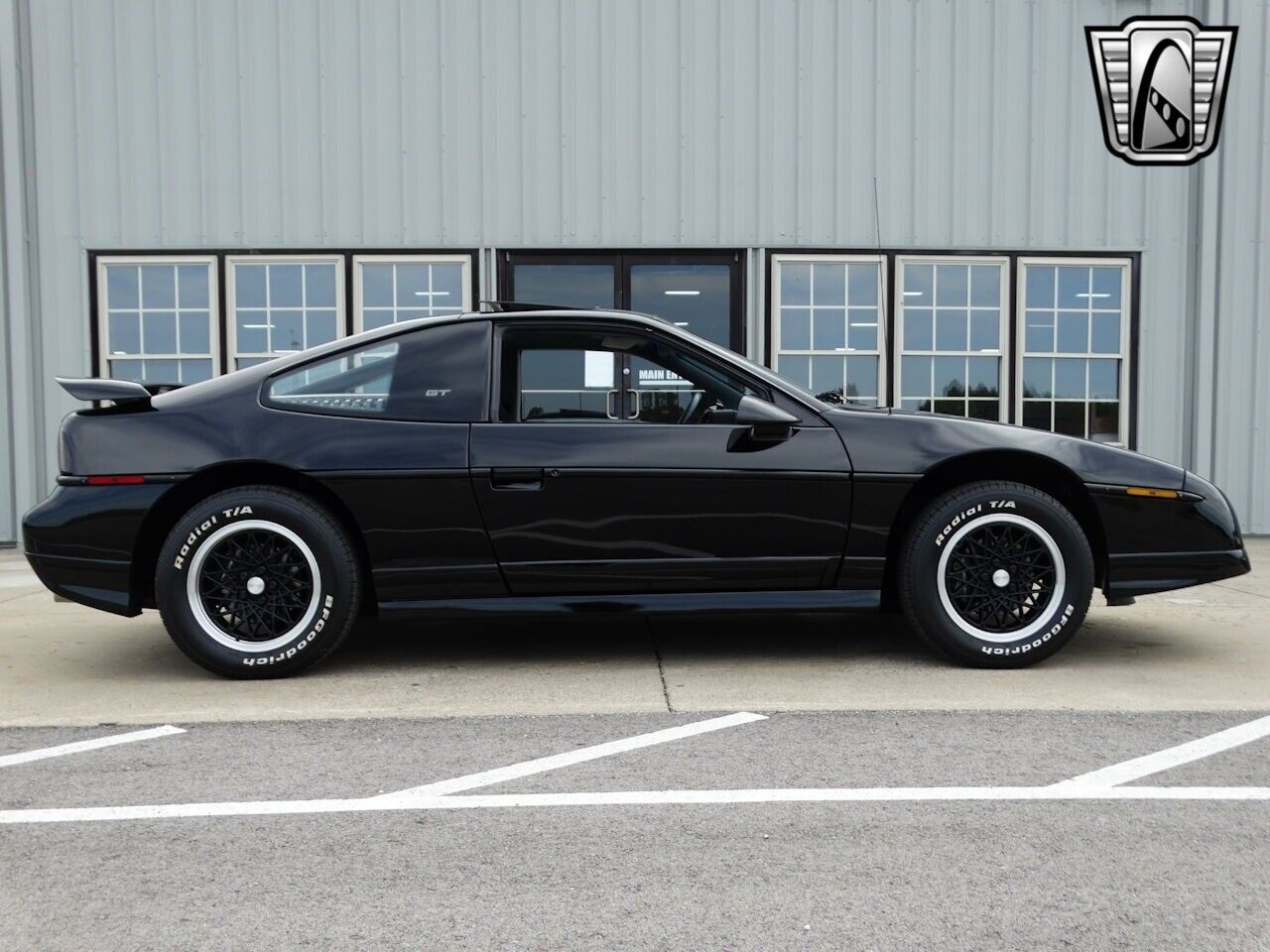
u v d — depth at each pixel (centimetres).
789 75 785
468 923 189
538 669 387
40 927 188
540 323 382
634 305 791
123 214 778
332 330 786
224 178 778
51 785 262
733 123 785
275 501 362
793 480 370
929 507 375
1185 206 805
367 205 781
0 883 207
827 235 790
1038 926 186
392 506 365
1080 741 294
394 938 183
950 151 791
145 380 788
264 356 786
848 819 236
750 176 786
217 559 367
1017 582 377
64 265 779
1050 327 804
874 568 375
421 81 777
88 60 771
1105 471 374
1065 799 248
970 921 188
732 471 368
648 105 782
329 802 249
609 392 381
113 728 314
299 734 305
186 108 774
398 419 371
